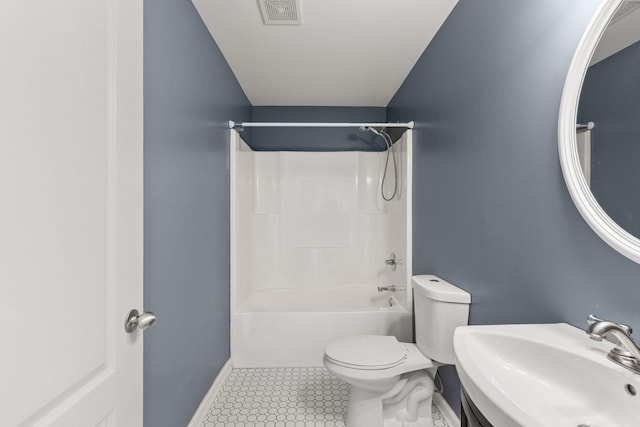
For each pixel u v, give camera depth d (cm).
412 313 240
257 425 172
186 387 158
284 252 332
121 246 80
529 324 106
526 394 80
